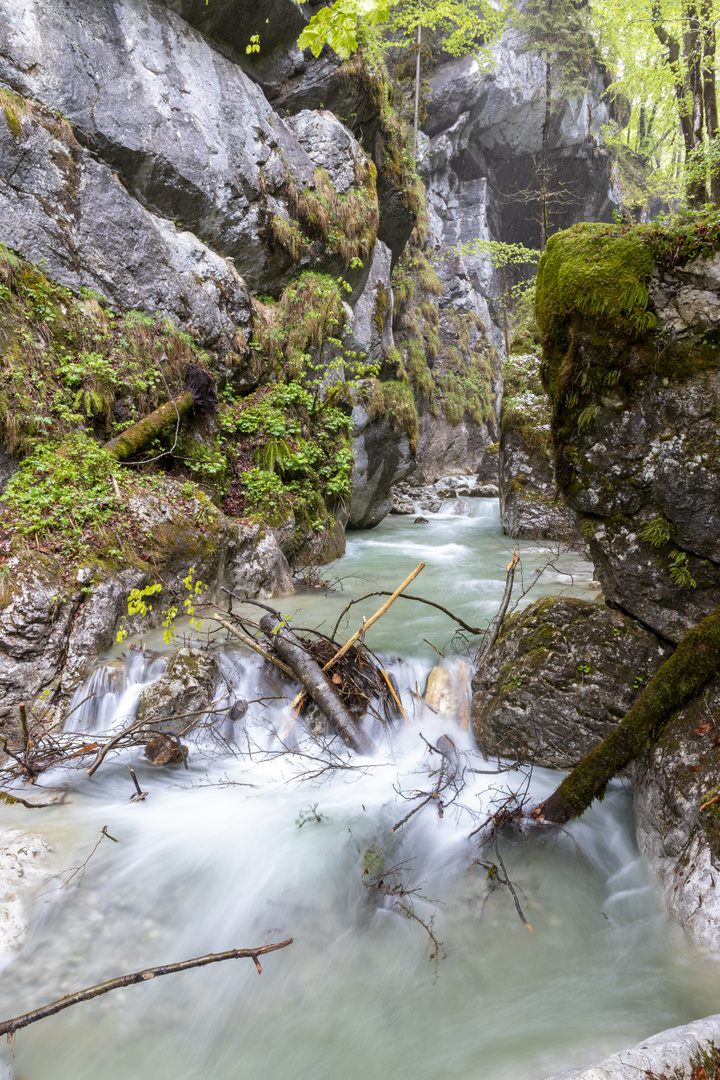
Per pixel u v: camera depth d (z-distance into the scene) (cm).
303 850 368
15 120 718
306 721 503
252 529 808
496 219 2514
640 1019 252
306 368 1065
